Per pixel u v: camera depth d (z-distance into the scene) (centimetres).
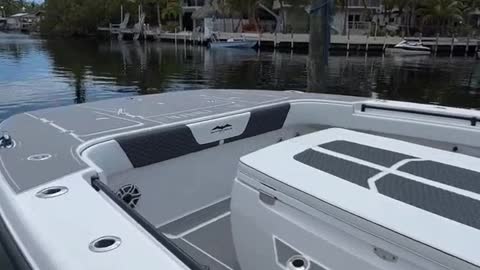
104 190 133
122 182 204
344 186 142
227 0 4122
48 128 207
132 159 202
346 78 2092
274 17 4259
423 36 4066
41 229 106
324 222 135
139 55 3231
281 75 2189
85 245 99
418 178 147
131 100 294
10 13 9081
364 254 126
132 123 222
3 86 1606
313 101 300
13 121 222
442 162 162
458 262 108
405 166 157
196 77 2083
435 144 263
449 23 4072
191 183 241
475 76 2200
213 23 4284
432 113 265
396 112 280
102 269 90
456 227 119
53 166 150
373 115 283
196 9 4888
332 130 205
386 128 278
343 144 182
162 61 2792
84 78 1920
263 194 153
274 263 153
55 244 100
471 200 132
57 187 131
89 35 5825
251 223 160
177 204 236
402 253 118
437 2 3844
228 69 2414
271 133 286
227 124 248
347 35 3672
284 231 146
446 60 3066
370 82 1980
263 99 305
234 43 3872
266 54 3428
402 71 2389
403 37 3791
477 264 105
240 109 267
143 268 91
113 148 192
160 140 213
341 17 3875
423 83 1962
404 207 129
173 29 5009
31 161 155
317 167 156
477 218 122
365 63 2788
